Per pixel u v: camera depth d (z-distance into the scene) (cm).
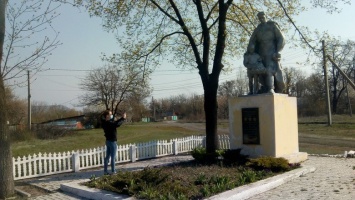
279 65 1341
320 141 2697
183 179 962
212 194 820
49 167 1349
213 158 1317
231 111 1365
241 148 1310
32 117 5747
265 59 1345
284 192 871
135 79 1756
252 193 852
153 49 1706
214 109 1491
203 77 1522
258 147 1280
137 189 869
